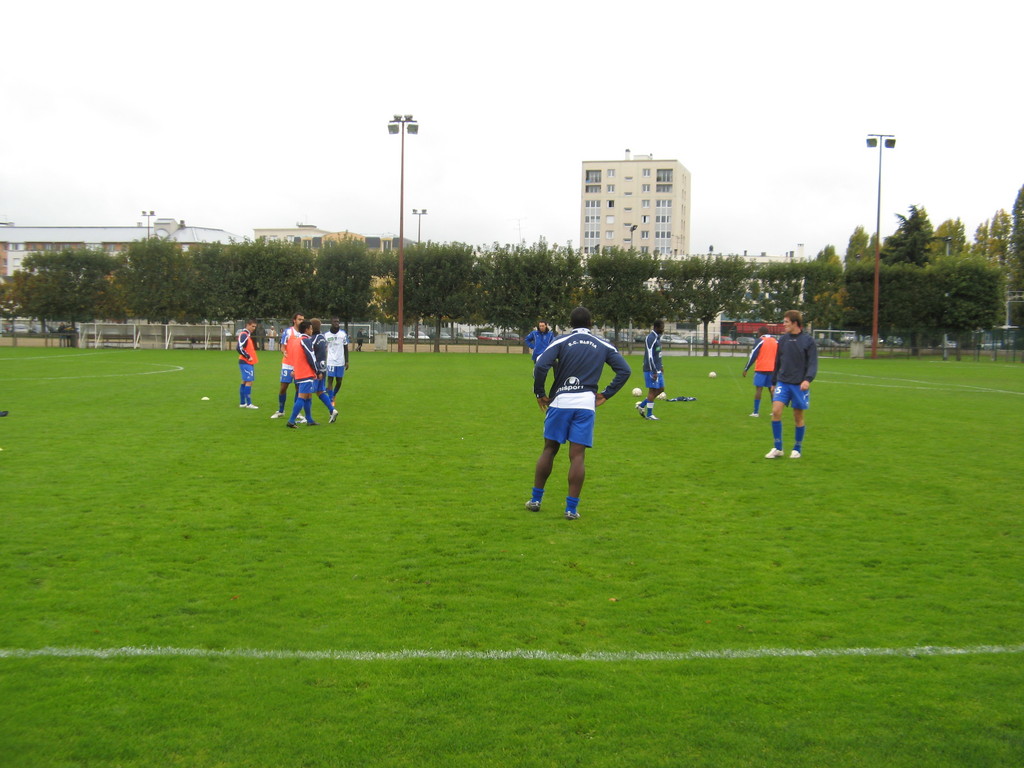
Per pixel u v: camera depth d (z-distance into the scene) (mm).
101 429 12922
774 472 9953
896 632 4754
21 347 50656
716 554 6340
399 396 19484
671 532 7004
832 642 4598
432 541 6617
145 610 4969
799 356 10867
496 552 6320
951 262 54781
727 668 4238
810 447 12109
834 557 6281
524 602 5191
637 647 4492
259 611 4977
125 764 3299
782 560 6191
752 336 62469
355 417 15102
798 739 3531
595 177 114625
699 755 3400
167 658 4285
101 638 4531
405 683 4020
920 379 29391
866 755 3414
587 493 8609
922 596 5387
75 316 52875
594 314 53500
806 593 5430
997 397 21281
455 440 12258
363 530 6941
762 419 15750
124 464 9875
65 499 7941
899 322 56000
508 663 4262
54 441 11609
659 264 53312
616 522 7348
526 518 7449
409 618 4887
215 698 3854
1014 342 48750
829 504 8164
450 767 3291
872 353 49594
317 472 9562
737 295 52969
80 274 51969
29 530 6777
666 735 3557
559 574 5781
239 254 50906
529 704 3816
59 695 3865
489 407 17031
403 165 47719
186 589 5363
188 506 7727
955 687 4047
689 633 4703
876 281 49031
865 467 10336
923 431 14023
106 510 7516
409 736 3521
